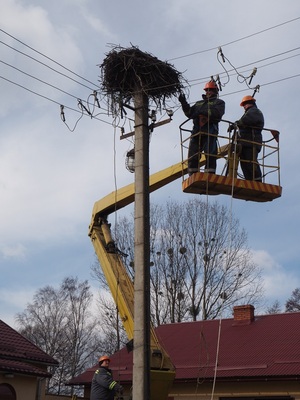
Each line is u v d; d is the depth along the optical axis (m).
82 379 25.42
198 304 33.75
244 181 12.27
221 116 12.52
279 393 20.44
